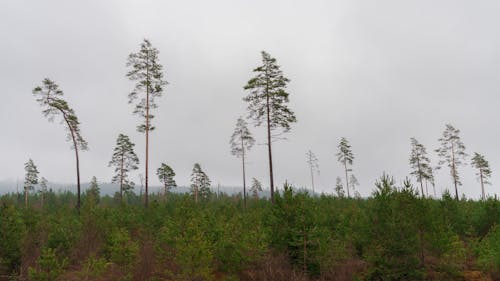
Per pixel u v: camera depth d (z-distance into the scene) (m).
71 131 31.27
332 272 11.98
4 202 14.48
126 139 46.53
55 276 11.58
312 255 12.32
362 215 15.44
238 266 12.95
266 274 12.02
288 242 12.77
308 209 13.07
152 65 30.55
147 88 30.11
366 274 11.97
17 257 13.05
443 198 19.77
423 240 12.83
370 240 12.59
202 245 11.71
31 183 63.09
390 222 12.07
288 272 12.07
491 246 13.25
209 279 11.73
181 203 16.47
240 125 47.09
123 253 13.45
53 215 20.20
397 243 11.72
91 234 15.87
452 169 51.88
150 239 16.59
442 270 12.67
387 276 11.37
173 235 14.13
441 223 14.24
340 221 18.02
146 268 13.10
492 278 12.49
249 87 28.55
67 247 14.51
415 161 56.16
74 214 23.83
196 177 58.22
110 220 17.80
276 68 28.89
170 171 57.62
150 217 20.58
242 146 46.59
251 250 12.84
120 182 46.28
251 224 15.63
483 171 57.31
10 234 13.09
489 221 17.92
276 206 13.48
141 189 67.75
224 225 15.48
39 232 15.65
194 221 13.70
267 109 28.59
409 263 11.67
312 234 12.38
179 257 11.59
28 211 17.39
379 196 12.82
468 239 16.45
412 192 13.14
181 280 11.55
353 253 13.70
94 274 12.37
